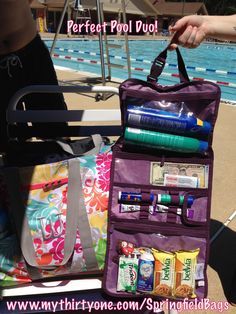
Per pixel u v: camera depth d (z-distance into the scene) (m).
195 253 1.55
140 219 1.55
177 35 1.65
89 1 7.14
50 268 1.54
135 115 1.48
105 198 1.54
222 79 9.83
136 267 1.55
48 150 1.71
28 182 1.50
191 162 1.54
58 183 1.52
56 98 2.30
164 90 1.54
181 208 1.55
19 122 1.79
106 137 1.87
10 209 1.49
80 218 1.53
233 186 3.15
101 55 5.46
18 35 2.11
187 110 1.51
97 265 1.59
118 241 1.56
